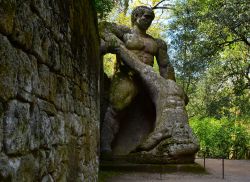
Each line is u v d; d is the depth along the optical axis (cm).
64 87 342
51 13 288
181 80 1596
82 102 464
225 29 1372
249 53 1622
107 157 970
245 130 1647
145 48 1080
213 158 1428
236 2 1304
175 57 1523
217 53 1491
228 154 1562
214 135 1574
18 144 209
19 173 210
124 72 1070
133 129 1071
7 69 194
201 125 1611
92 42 602
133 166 912
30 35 232
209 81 1625
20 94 213
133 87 1043
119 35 1077
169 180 816
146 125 1074
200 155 1592
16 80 207
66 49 351
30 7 232
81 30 459
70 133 375
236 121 1712
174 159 932
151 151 943
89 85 543
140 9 1092
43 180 264
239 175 918
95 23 661
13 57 203
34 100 242
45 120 269
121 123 1067
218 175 905
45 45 269
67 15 357
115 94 1028
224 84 1598
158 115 985
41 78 259
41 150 259
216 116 1586
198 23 1439
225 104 1525
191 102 1902
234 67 1562
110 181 780
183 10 1489
